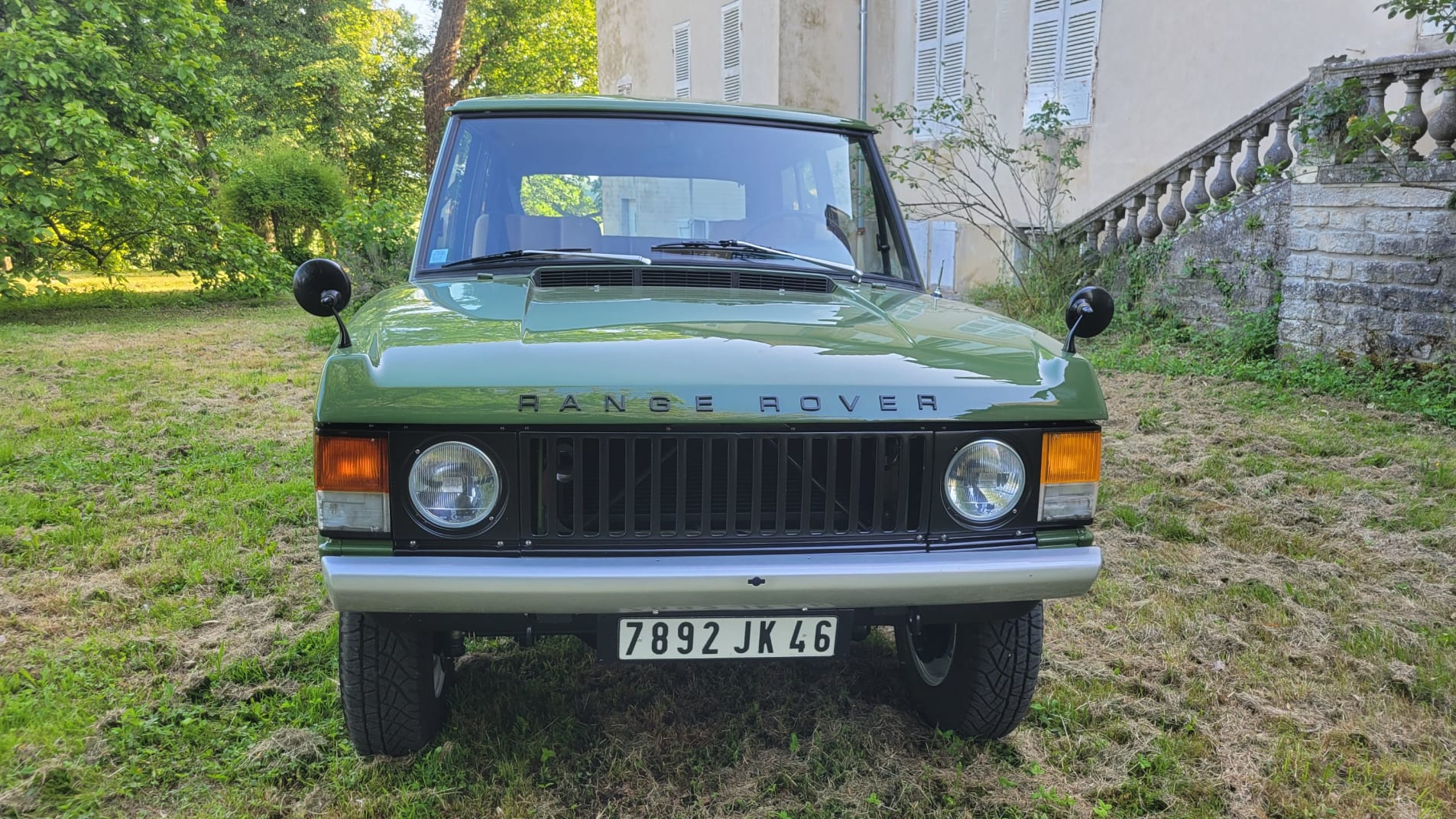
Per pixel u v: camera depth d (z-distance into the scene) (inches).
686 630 82.2
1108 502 188.5
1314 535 171.5
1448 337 262.2
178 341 414.9
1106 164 441.7
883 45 574.9
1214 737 105.8
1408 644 127.7
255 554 155.9
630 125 127.5
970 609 85.4
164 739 101.3
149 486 195.5
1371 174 273.6
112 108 511.8
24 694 109.0
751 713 109.9
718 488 81.2
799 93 561.9
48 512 173.8
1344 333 288.2
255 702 111.2
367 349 82.7
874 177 133.8
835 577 78.4
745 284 110.9
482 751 100.5
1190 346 347.9
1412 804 95.4
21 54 457.1
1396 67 271.1
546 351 80.8
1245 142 365.4
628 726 106.9
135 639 124.7
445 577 75.1
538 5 1257.4
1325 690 117.0
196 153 532.1
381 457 76.6
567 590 76.0
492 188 121.4
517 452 76.9
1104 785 97.3
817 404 78.8
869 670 121.8
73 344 399.2
